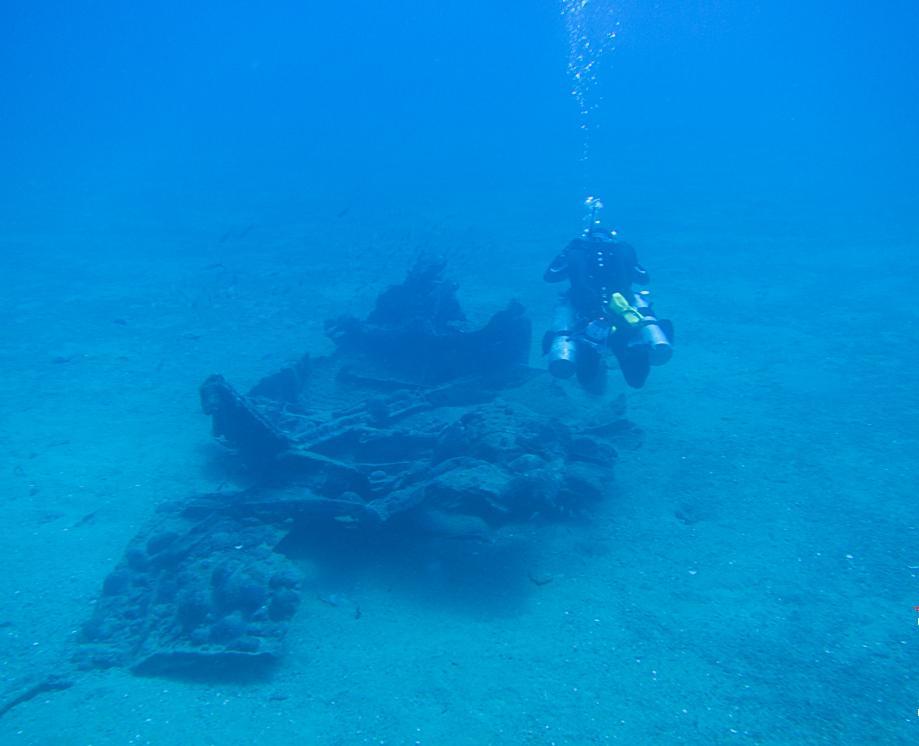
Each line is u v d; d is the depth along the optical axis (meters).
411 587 5.50
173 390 9.98
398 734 4.03
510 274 16.09
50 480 7.44
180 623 4.95
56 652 4.95
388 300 10.50
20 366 11.02
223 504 6.17
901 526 5.97
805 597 5.17
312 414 8.27
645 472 7.14
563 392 8.38
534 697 4.30
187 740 4.00
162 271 17.67
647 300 7.21
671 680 4.42
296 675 4.57
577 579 5.52
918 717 4.04
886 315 11.87
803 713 4.12
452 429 6.57
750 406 8.66
